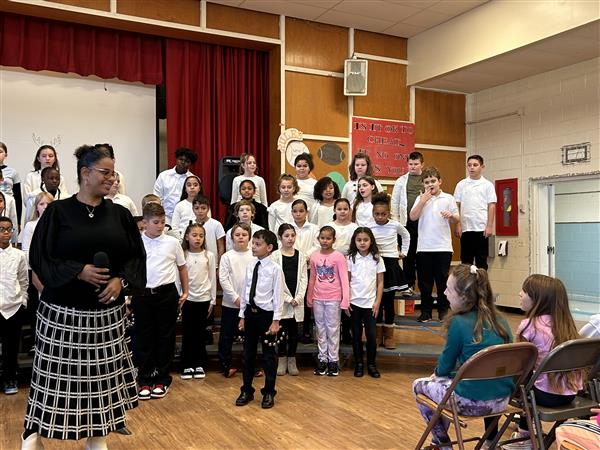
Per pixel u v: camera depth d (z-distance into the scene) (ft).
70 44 16.90
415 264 15.28
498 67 19.21
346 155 20.36
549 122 19.92
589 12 14.79
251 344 10.52
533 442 6.89
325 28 19.98
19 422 9.32
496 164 22.08
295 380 12.25
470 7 18.45
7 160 16.40
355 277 12.69
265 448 8.25
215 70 19.07
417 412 9.96
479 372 6.40
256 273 10.47
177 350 13.65
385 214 13.17
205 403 10.47
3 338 10.84
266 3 18.10
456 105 22.90
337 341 12.69
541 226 20.67
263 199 15.81
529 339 7.59
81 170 6.49
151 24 17.08
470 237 15.55
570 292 24.97
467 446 8.42
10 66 16.19
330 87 20.11
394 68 21.38
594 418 6.75
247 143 19.63
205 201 13.65
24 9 15.76
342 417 9.67
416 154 15.26
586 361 6.95
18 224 14.25
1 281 10.75
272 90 19.71
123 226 6.84
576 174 19.02
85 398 6.38
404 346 13.75
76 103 17.34
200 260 12.50
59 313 6.35
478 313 6.95
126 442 8.48
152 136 18.52
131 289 7.21
